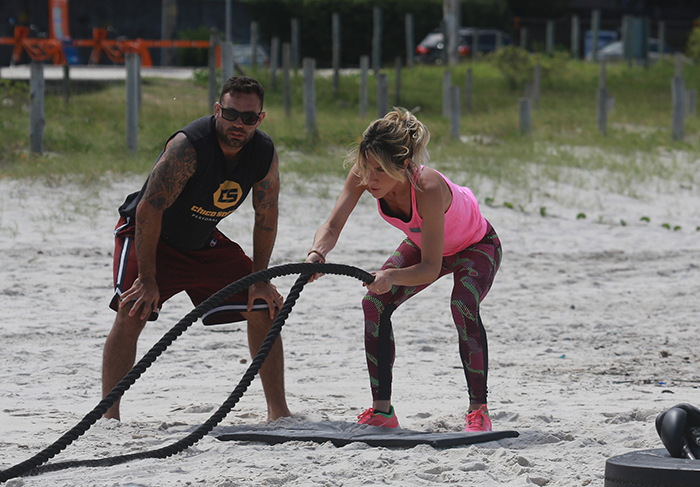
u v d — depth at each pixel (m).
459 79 106.75
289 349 24.23
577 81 106.75
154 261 16.33
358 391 19.97
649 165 61.09
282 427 16.02
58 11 128.88
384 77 68.00
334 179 49.38
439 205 14.82
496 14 157.12
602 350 24.67
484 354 15.70
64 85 70.81
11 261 32.38
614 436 15.27
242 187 16.27
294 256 35.06
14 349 23.05
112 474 12.98
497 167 55.56
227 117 15.32
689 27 173.62
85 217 38.88
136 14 149.88
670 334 26.67
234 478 12.64
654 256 39.41
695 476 10.85
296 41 119.62
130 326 16.58
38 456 12.38
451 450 14.23
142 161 48.72
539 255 38.84
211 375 21.52
